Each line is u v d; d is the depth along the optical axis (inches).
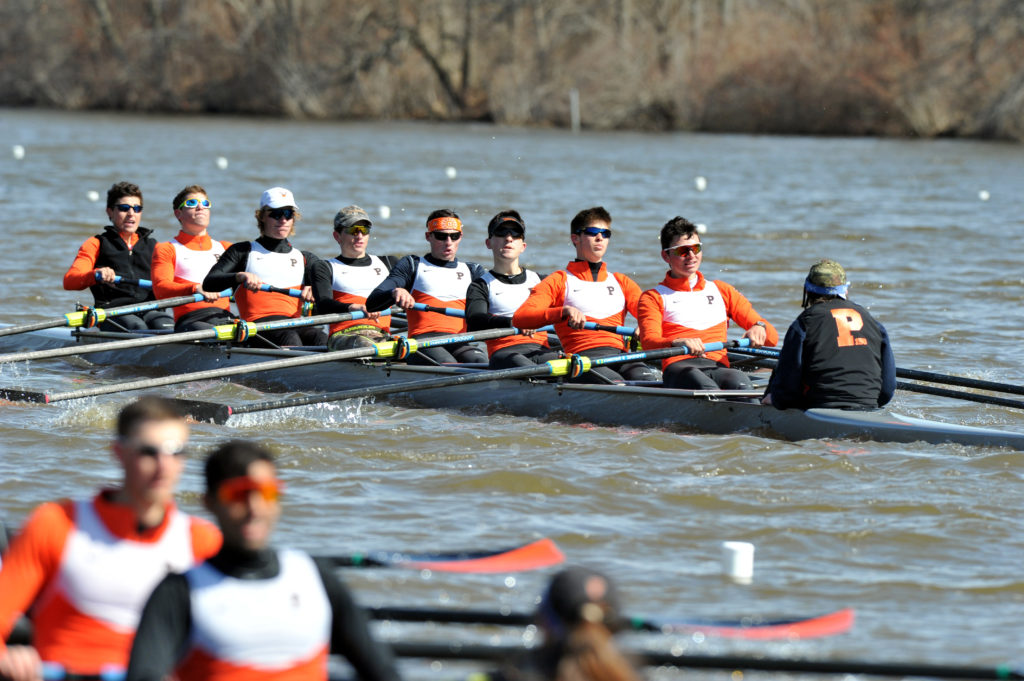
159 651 555.2
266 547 584.7
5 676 583.2
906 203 4350.4
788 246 3265.3
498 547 1023.6
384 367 1691.7
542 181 4916.3
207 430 1427.2
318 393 1721.2
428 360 1688.0
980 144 7623.0
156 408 614.9
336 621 589.0
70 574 621.3
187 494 1159.0
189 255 1910.7
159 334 1913.1
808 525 1096.2
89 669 622.8
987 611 903.7
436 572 963.3
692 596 918.4
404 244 3255.4
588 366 1526.8
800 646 827.4
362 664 592.1
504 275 1681.8
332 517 1097.4
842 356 1411.2
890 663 661.9
